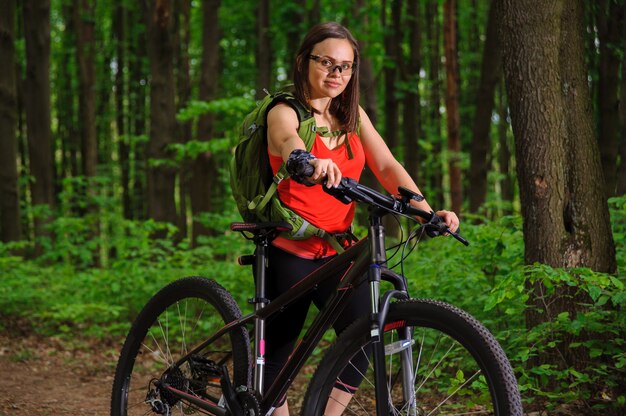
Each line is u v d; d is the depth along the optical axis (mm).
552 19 3689
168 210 11430
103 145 22375
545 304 3678
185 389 2955
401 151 15312
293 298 2613
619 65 6219
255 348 2699
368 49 11195
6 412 4254
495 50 9656
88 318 7609
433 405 2777
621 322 3510
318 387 2473
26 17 12023
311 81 2584
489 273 4703
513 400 2002
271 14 14430
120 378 3168
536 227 3744
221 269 7406
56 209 12836
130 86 19906
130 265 7742
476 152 9852
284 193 2607
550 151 3699
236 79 17125
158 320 3152
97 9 20094
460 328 2119
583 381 3379
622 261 4152
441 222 2357
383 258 2328
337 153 2633
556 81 3701
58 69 20812
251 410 2641
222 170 12734
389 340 2330
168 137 11211
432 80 16906
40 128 12219
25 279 8461
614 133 6270
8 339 6789
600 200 3744
